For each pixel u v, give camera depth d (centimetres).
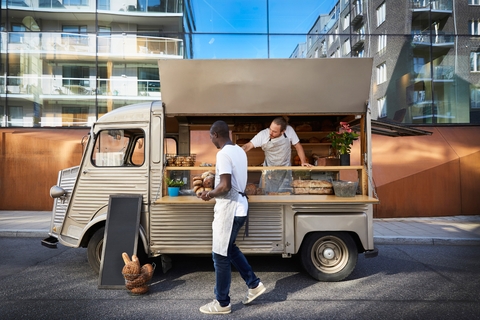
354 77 356
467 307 293
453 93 954
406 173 809
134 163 371
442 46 959
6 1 978
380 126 507
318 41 951
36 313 277
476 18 970
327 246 361
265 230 354
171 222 356
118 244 342
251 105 361
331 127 495
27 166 866
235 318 270
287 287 346
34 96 985
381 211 794
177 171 411
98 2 985
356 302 305
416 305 298
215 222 275
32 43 983
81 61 990
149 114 368
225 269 274
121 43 984
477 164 827
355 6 955
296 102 361
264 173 388
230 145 284
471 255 494
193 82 354
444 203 805
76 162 864
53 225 410
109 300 307
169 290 336
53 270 402
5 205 858
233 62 351
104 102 996
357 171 390
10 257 465
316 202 337
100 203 368
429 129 909
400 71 958
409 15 959
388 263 447
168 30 977
